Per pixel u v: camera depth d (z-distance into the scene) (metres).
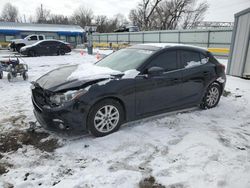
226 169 3.12
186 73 4.88
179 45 5.04
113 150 3.59
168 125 4.48
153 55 4.54
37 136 4.01
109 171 3.10
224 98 6.49
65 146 3.68
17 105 5.68
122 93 4.03
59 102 3.71
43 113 3.79
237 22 9.27
